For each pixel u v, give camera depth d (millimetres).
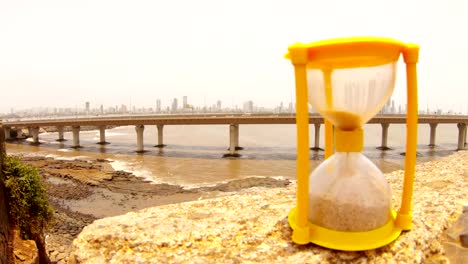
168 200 22594
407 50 2973
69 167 32812
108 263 3354
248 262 3150
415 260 3158
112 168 33562
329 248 3158
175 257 3320
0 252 11188
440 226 3842
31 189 12977
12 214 12469
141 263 3277
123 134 95688
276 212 4422
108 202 22281
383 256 3111
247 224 3988
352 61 2699
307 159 3088
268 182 26312
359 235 3119
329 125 4230
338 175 3312
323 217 3244
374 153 45500
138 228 3941
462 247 3572
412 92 3113
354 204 3123
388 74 2842
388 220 3387
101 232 3867
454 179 6086
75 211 20422
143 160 39250
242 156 42438
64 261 14211
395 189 5848
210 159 40156
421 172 7203
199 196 23344
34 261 12414
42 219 13305
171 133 100312
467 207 4320
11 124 58812
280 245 3375
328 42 2609
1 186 12000
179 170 32938
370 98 2873
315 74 2930
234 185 25641
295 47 2703
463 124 51531
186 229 3879
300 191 3199
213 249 3422
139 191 24703
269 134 91938
